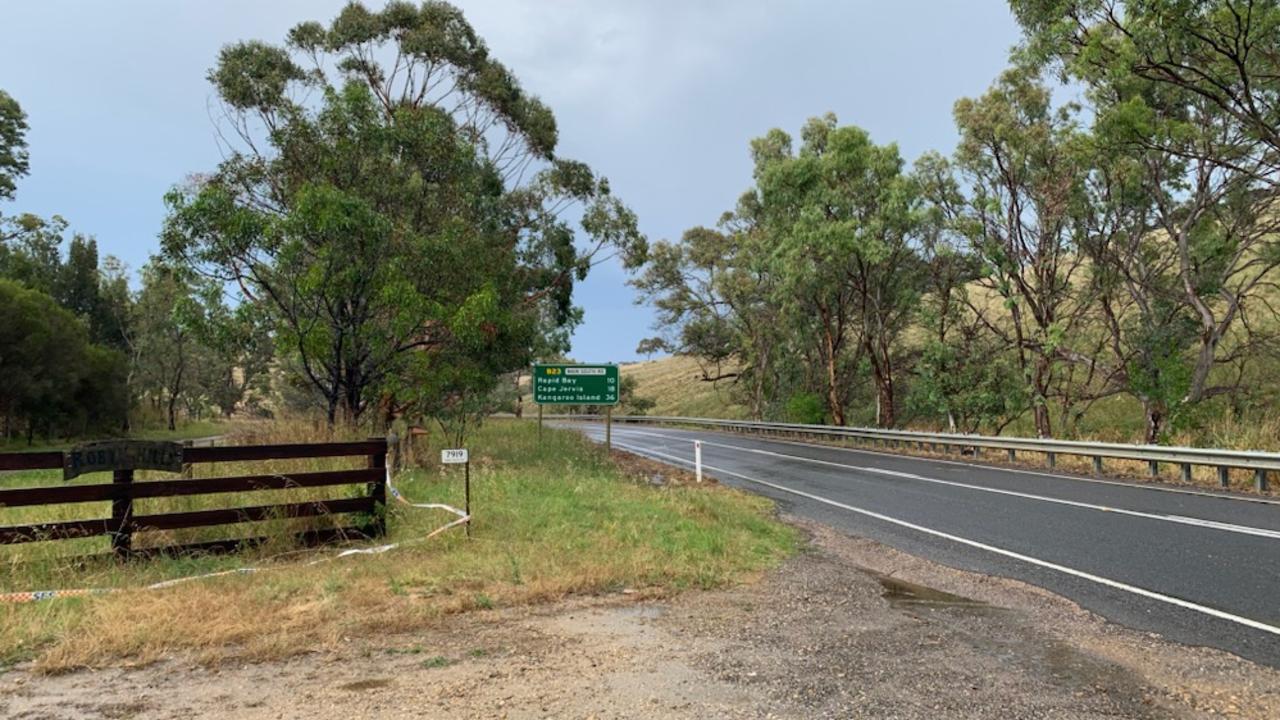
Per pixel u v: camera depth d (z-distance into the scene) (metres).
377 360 17.22
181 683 4.68
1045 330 26.16
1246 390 23.75
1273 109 18.84
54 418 49.62
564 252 29.52
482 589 6.93
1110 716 4.39
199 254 15.17
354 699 4.46
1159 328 24.23
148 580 7.04
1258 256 24.97
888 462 21.47
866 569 8.60
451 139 19.17
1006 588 7.60
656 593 7.07
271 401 65.31
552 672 4.96
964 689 4.78
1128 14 17.25
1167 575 7.92
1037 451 19.45
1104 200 24.97
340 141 17.23
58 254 63.91
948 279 29.44
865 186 30.47
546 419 61.41
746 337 46.00
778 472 19.45
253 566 7.69
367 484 9.73
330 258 15.05
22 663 4.99
